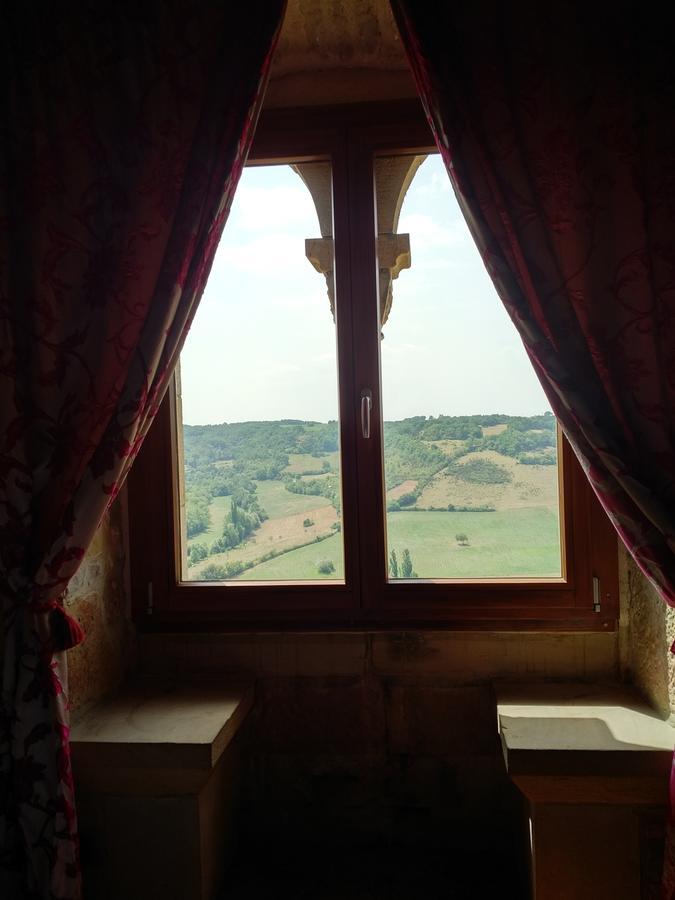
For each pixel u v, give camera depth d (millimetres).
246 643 2207
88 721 1889
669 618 1769
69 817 1627
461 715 2143
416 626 2141
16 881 1636
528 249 1707
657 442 1642
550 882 1726
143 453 2215
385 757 2166
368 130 2150
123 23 1773
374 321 2152
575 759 1648
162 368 1774
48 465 1700
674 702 1754
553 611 2096
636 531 1639
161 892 1822
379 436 2154
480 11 1741
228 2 1760
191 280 1769
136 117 1758
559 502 2119
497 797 2127
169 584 2213
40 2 1779
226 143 1744
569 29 1724
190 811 1805
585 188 1704
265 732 2201
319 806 2191
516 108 1733
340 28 2047
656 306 1667
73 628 1688
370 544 2148
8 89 1763
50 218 1745
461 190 1711
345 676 2172
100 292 1739
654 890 1703
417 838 2162
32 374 1719
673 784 1552
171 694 2080
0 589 1672
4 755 1639
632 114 1692
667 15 1686
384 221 2199
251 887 1987
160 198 1750
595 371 1687
